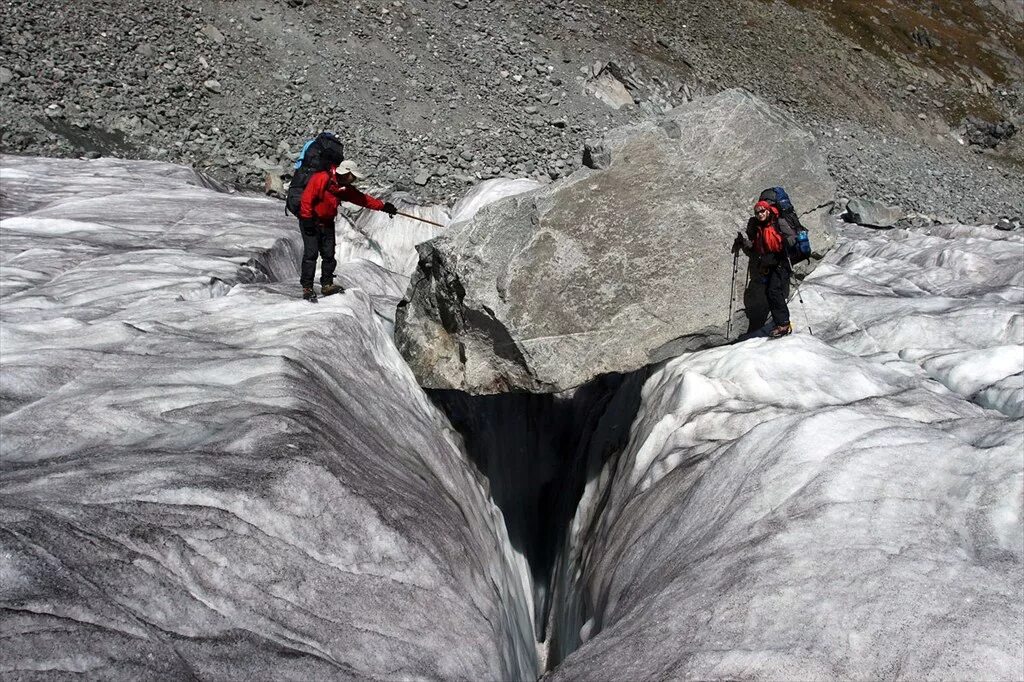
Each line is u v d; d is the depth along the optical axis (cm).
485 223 653
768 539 392
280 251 1023
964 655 298
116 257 875
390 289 1052
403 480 497
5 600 274
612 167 648
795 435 464
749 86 3759
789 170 695
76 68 2206
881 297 1059
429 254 675
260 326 611
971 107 4466
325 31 2823
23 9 2320
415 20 3070
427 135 2556
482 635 416
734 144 677
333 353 580
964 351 767
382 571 399
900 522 376
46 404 453
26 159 1605
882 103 4200
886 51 4603
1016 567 332
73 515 329
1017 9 5488
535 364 669
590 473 743
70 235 993
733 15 4247
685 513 482
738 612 354
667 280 685
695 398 607
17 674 254
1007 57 4972
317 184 683
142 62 2352
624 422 733
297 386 490
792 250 682
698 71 3597
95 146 1988
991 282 1329
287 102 2478
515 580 662
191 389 477
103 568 308
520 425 841
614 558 535
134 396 465
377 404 580
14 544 293
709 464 512
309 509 393
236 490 378
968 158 4100
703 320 700
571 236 654
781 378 617
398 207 1474
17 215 1134
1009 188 3719
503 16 3319
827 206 715
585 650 407
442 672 376
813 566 362
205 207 1218
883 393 602
